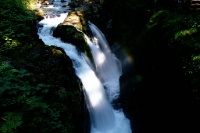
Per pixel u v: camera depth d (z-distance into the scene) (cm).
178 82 542
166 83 586
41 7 1156
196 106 479
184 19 679
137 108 711
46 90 515
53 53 655
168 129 556
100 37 997
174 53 586
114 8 1098
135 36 877
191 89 498
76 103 573
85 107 636
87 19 1030
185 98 509
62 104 532
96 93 722
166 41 633
